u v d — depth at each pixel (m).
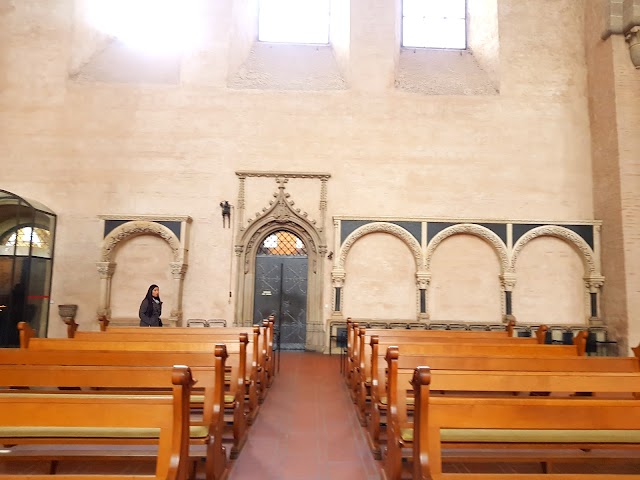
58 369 3.99
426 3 15.18
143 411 3.05
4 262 11.87
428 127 13.59
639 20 12.23
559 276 13.12
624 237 12.09
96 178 13.09
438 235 13.03
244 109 13.55
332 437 5.84
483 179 13.39
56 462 4.58
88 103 13.34
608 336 12.53
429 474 3.07
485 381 4.20
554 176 13.43
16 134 13.13
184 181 13.20
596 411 3.29
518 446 3.81
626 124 12.45
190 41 13.77
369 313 12.98
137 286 12.82
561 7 14.07
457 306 13.04
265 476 4.65
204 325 12.59
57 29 13.55
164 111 13.45
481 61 14.55
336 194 13.30
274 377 9.46
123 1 14.22
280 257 13.38
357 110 13.63
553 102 13.71
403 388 4.46
